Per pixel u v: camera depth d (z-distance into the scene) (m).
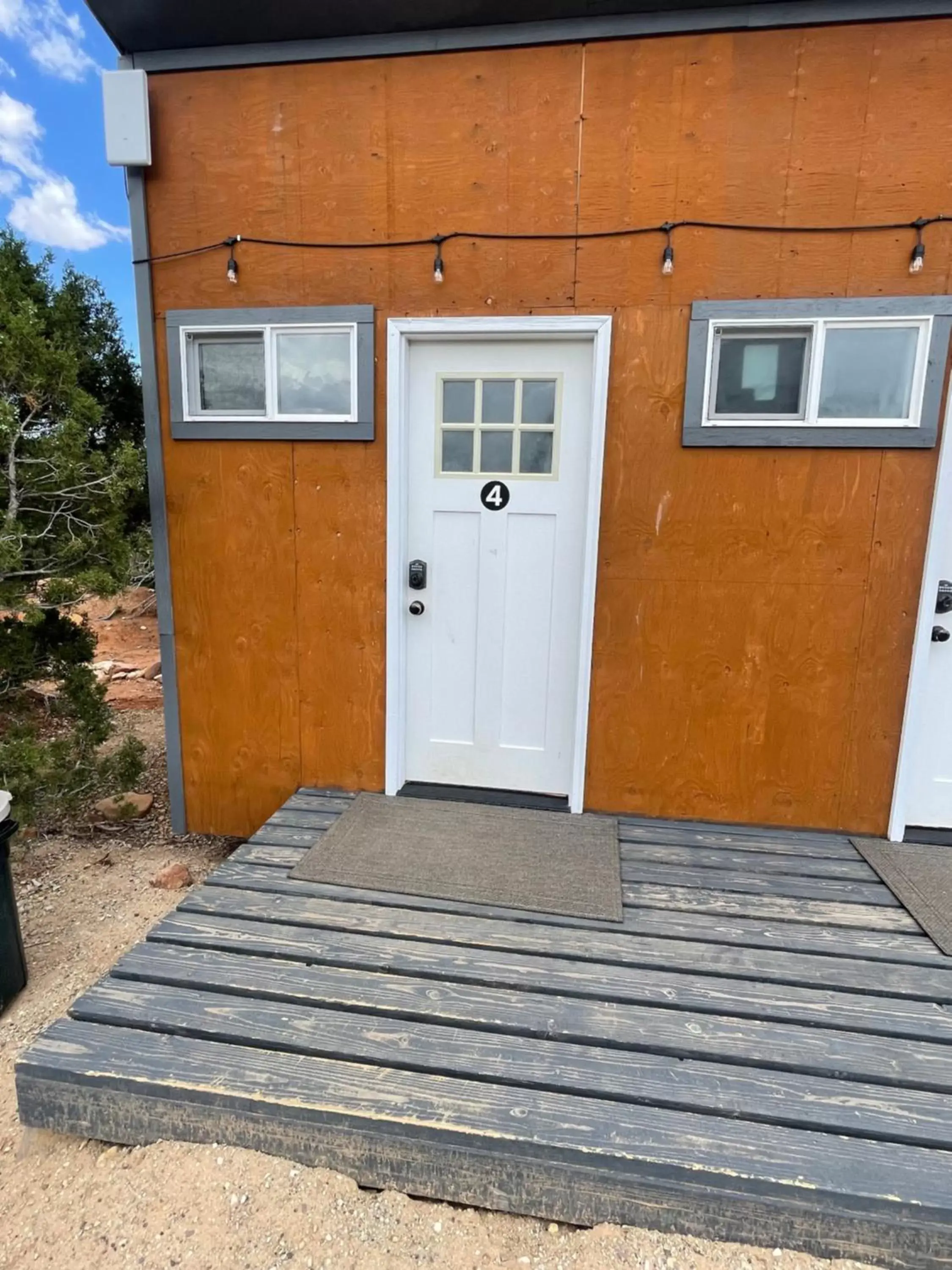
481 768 2.84
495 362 2.56
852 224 2.23
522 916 1.95
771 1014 1.58
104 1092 1.42
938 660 2.46
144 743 4.42
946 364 2.23
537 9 2.22
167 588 2.86
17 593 2.57
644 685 2.58
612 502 2.49
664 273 2.34
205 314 2.62
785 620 2.47
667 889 2.12
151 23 2.37
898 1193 1.17
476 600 2.73
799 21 2.14
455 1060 1.43
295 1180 1.35
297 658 2.82
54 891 2.74
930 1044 1.50
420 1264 1.23
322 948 1.79
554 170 2.35
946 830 2.55
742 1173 1.20
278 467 2.70
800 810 2.57
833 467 2.36
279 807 2.94
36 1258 1.26
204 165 2.54
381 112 2.41
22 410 2.66
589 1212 1.27
